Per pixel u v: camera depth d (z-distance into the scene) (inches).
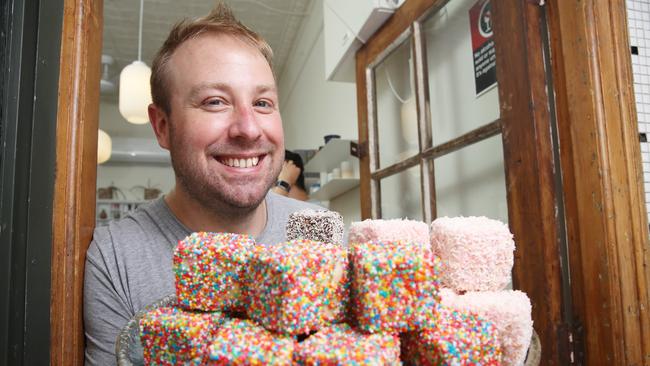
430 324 19.2
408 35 58.1
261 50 36.8
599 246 34.3
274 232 39.4
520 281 40.1
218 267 22.2
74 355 30.4
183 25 35.2
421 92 55.7
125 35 166.1
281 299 18.7
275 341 18.3
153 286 33.2
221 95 33.1
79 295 31.8
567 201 37.5
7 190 27.0
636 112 35.7
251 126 32.8
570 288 37.1
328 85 119.2
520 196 40.0
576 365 36.0
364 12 63.3
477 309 21.5
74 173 30.9
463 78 50.1
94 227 35.9
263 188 35.0
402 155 61.0
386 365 17.6
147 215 37.8
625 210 34.1
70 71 31.1
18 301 27.6
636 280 33.5
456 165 51.5
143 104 104.2
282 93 199.2
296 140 166.2
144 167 256.8
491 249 24.4
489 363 19.5
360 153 70.7
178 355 21.2
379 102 67.8
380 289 18.9
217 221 36.5
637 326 33.0
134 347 23.3
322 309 19.4
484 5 46.8
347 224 100.7
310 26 139.6
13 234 27.4
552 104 38.9
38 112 29.4
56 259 29.4
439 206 54.3
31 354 27.9
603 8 35.9
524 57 39.5
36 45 29.6
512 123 40.9
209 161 33.5
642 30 37.2
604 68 35.4
